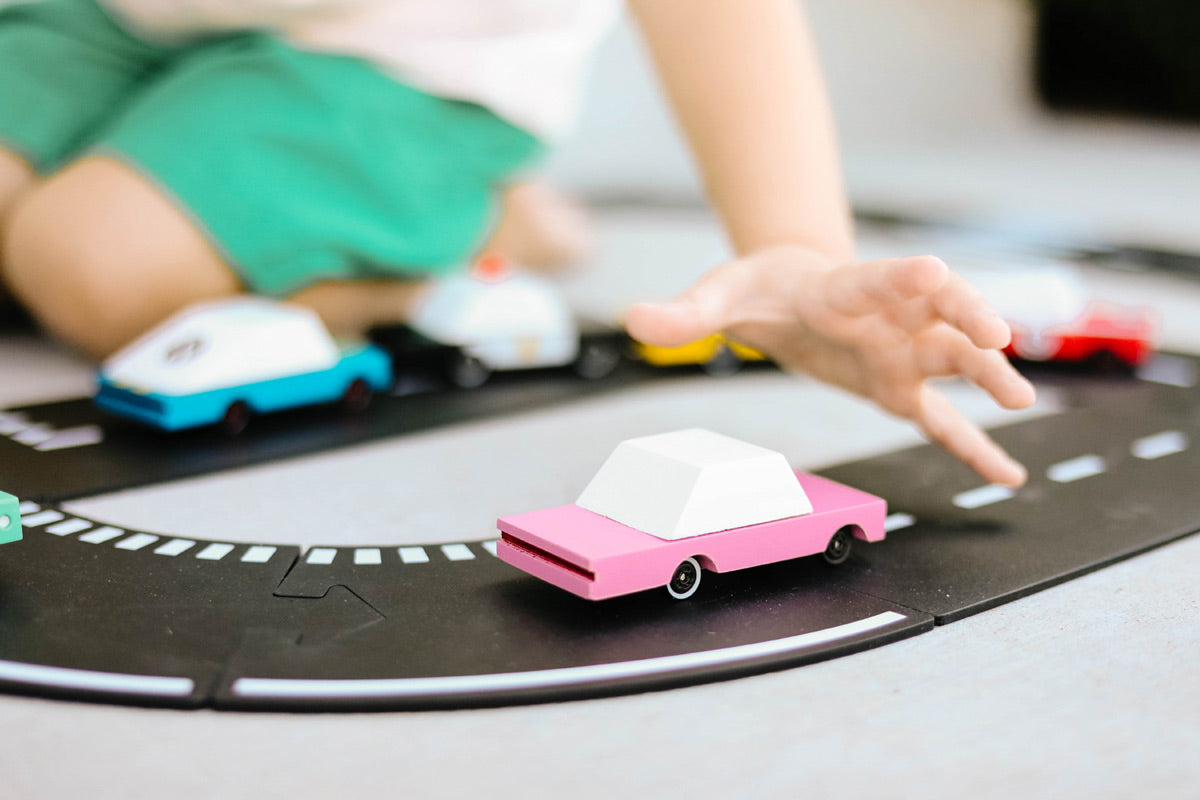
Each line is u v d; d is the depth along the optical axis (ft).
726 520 1.43
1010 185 4.92
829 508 1.48
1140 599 1.48
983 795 1.25
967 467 1.74
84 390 2.00
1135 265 3.20
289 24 2.11
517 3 2.24
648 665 1.36
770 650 1.38
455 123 2.25
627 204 4.45
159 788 1.25
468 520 1.62
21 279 2.08
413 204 2.21
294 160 2.10
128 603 1.43
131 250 2.02
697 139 1.74
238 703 1.32
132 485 1.68
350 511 1.64
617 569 1.38
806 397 2.06
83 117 2.29
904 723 1.31
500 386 2.08
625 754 1.28
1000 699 1.34
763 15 1.71
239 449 1.79
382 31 2.15
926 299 1.53
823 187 1.70
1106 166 5.61
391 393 2.03
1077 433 1.86
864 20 7.11
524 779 1.26
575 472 1.76
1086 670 1.38
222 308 1.91
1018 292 2.13
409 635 1.39
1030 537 1.58
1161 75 7.36
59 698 1.32
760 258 1.64
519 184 2.77
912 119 7.39
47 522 1.58
